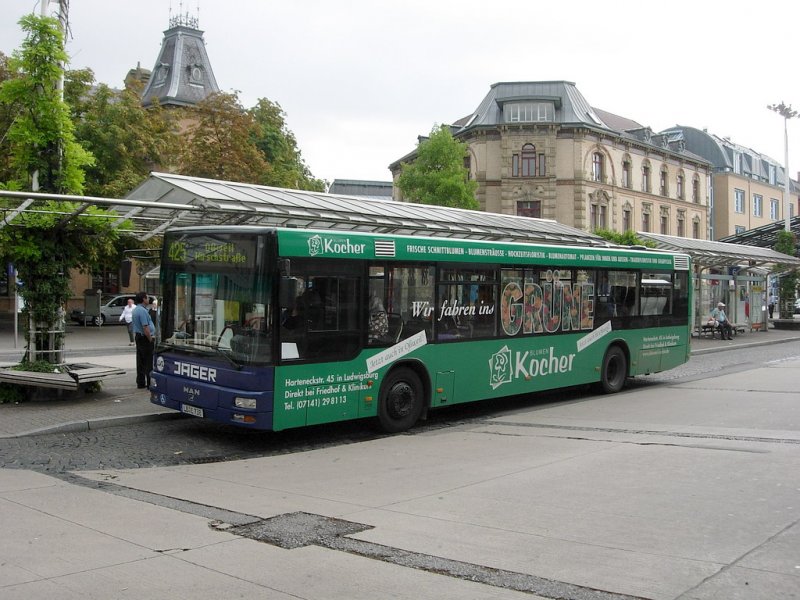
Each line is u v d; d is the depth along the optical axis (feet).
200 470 27.17
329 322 32.07
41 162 41.27
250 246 30.48
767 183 269.44
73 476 25.88
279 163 134.92
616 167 186.09
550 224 75.61
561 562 16.37
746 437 31.81
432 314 36.68
